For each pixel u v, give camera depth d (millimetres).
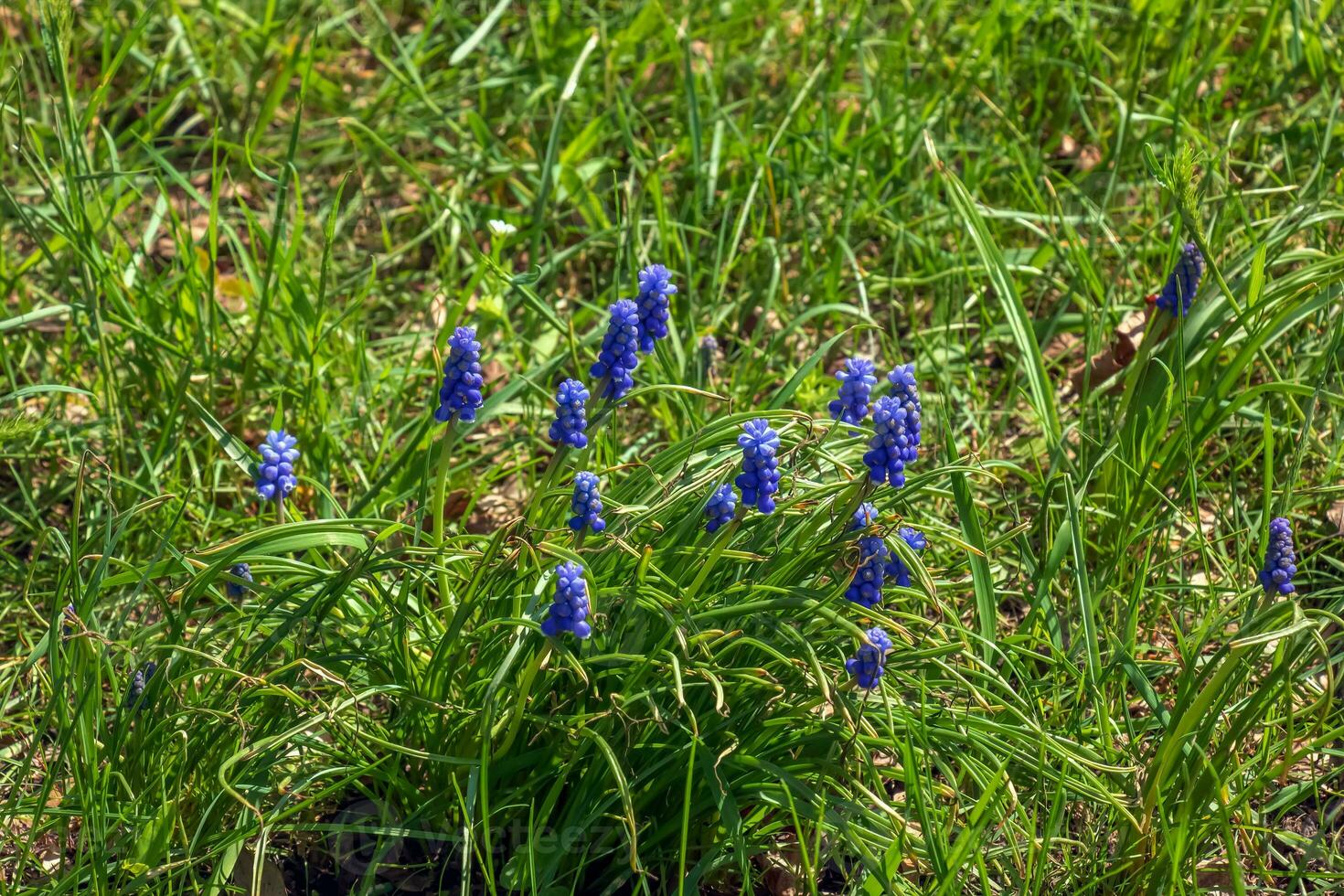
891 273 4973
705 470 3090
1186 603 3729
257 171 4133
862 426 3502
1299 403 4156
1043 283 4965
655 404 4391
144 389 4312
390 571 3475
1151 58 5832
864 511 2891
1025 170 4879
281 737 2744
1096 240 4965
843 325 4891
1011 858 3035
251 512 4250
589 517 2738
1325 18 5340
